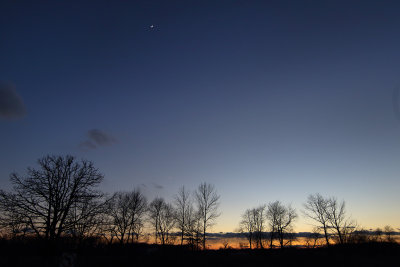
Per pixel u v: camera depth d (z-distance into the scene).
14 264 24.88
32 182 30.97
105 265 34.06
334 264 42.59
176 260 39.66
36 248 28.42
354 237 55.62
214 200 47.28
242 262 43.84
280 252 53.34
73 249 31.70
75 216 31.62
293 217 60.59
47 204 31.02
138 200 49.88
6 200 29.20
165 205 52.59
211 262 42.12
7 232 29.12
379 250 52.03
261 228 64.81
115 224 45.53
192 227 45.66
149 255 41.44
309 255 48.78
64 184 32.72
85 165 34.47
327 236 55.84
